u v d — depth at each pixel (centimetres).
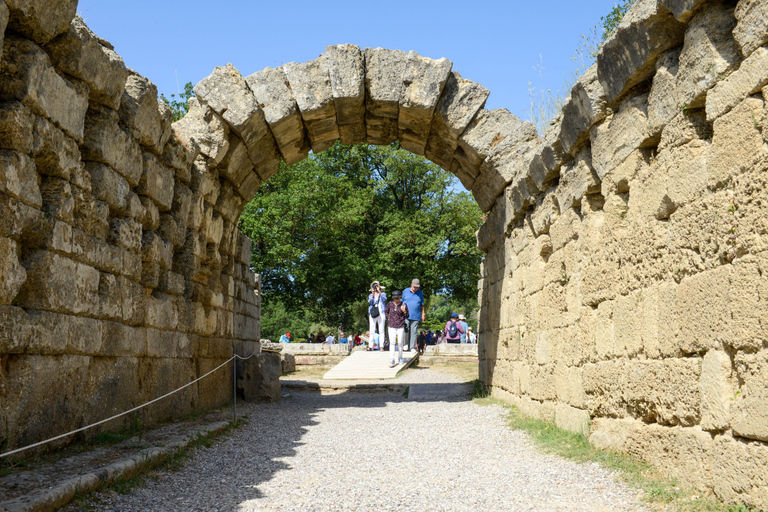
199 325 942
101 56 574
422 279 3180
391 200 3531
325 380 1591
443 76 1009
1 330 445
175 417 831
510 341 1029
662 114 499
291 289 3109
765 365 360
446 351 2230
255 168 1127
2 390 454
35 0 470
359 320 4425
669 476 474
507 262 1061
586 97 624
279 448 683
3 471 439
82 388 575
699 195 441
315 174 2966
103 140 609
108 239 643
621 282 578
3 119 456
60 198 524
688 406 451
